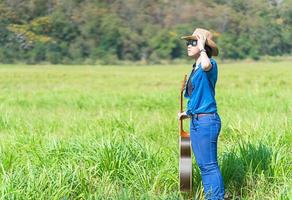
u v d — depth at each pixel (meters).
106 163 11.31
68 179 10.38
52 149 12.09
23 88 56.44
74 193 10.35
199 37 9.98
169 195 9.92
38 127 18.56
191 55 10.14
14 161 11.50
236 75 86.12
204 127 9.94
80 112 26.50
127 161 11.43
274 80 65.12
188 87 10.12
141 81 73.94
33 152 11.95
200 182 10.91
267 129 14.44
